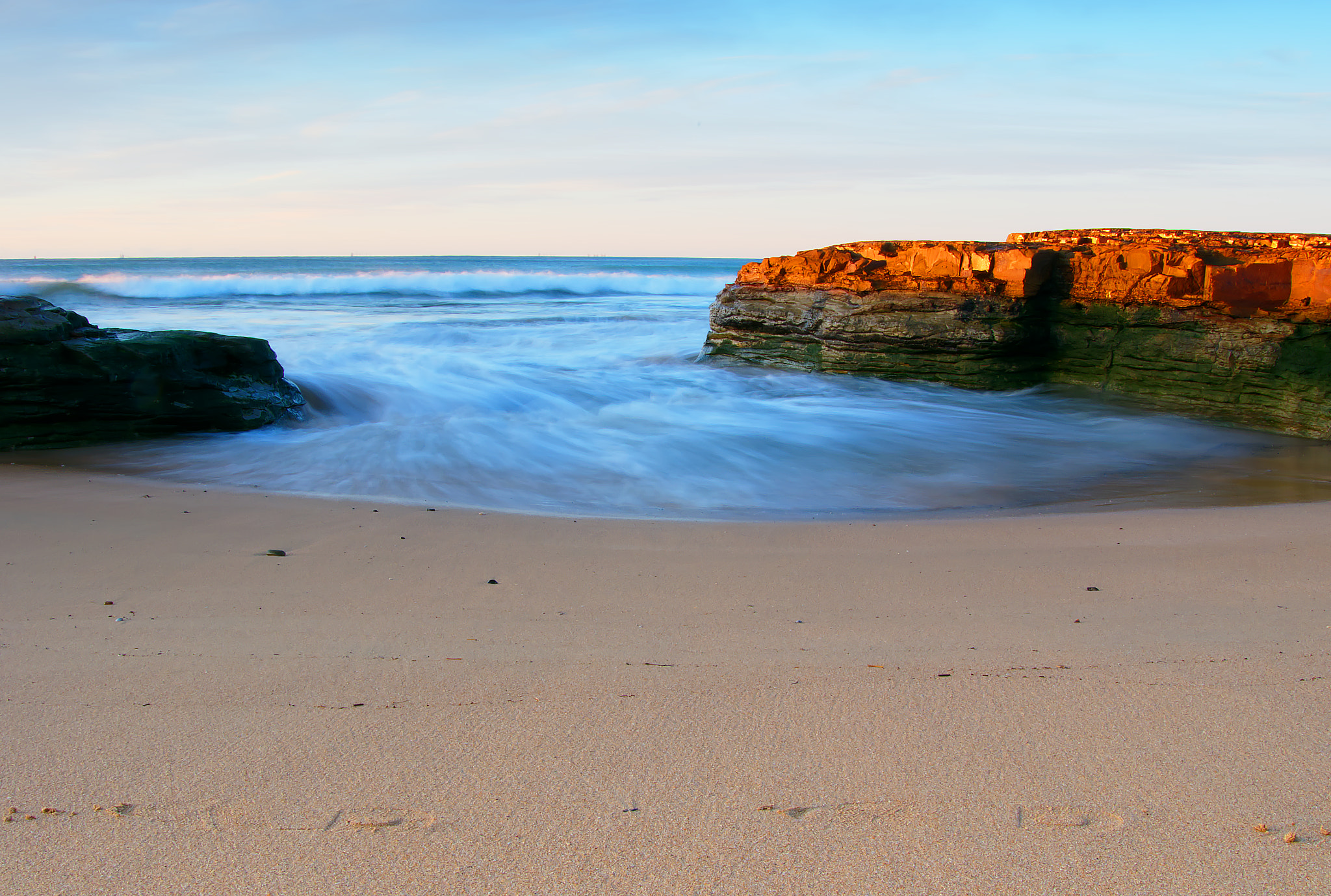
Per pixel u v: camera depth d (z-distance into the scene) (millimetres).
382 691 3398
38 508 7184
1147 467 10414
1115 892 2133
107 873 2201
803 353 18266
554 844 2330
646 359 21047
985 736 2994
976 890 2143
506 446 10523
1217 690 3406
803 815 2477
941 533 6680
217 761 2797
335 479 8984
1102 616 4516
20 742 2928
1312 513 7559
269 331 24844
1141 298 14273
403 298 41375
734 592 4984
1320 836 2359
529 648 3955
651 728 3057
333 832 2387
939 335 16062
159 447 10531
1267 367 12633
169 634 4148
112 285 39750
